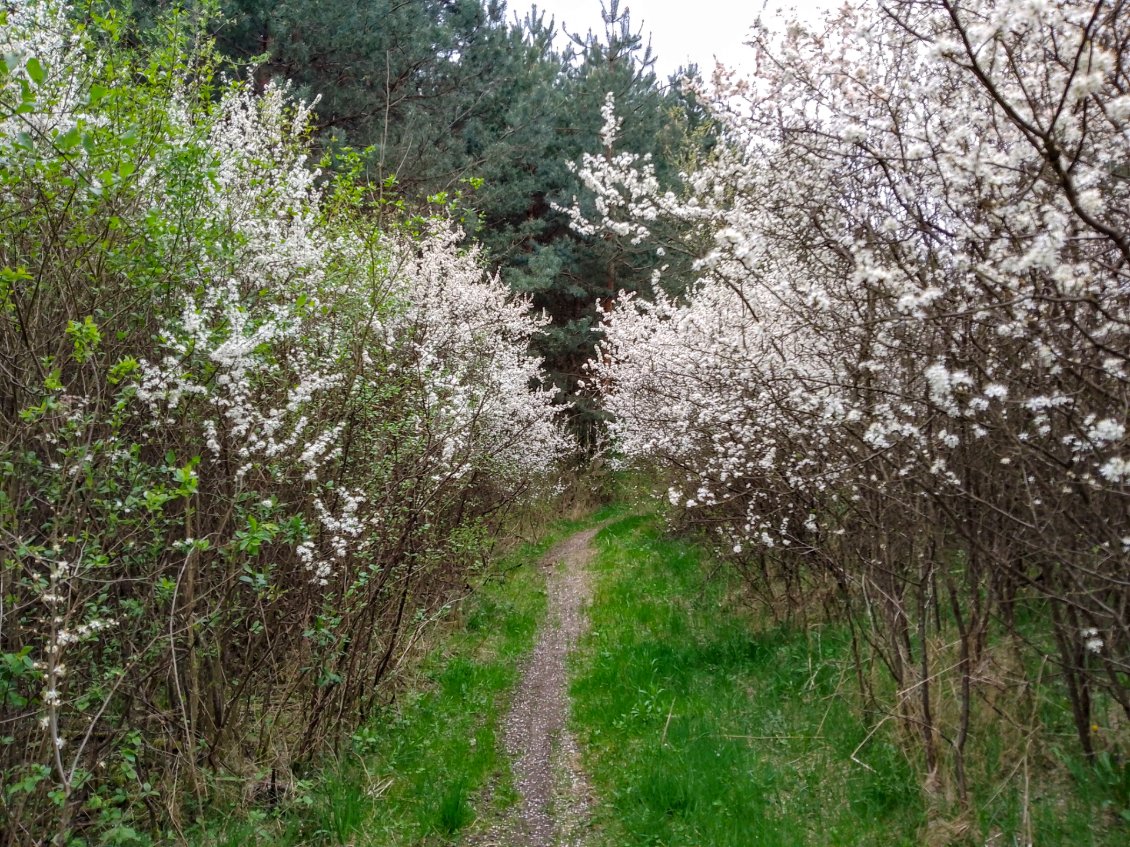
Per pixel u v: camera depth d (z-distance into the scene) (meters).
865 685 4.94
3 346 3.99
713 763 4.73
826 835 3.93
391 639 5.94
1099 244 3.38
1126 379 2.91
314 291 5.54
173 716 4.32
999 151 3.39
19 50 3.94
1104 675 3.93
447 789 4.72
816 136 4.06
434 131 14.27
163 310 4.43
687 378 7.67
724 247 4.47
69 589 3.46
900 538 4.45
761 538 6.27
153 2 8.82
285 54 11.99
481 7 17.44
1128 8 3.06
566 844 4.30
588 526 17.02
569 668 7.21
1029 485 3.55
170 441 4.53
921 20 3.60
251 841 3.98
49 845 3.52
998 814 3.70
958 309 3.35
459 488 7.87
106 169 3.73
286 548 5.23
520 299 17.02
